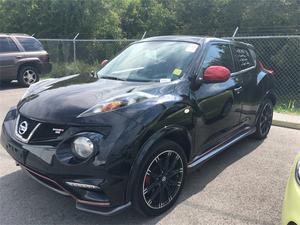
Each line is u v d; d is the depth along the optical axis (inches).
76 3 808.3
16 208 149.0
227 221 144.3
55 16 820.0
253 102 220.7
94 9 824.3
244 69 215.9
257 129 238.8
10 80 473.4
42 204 152.3
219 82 164.9
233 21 581.9
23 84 480.1
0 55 454.3
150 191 139.5
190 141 157.6
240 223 143.3
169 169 147.0
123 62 186.7
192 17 644.1
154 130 135.5
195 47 178.1
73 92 150.9
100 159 123.7
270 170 195.5
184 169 154.9
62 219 141.9
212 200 160.1
